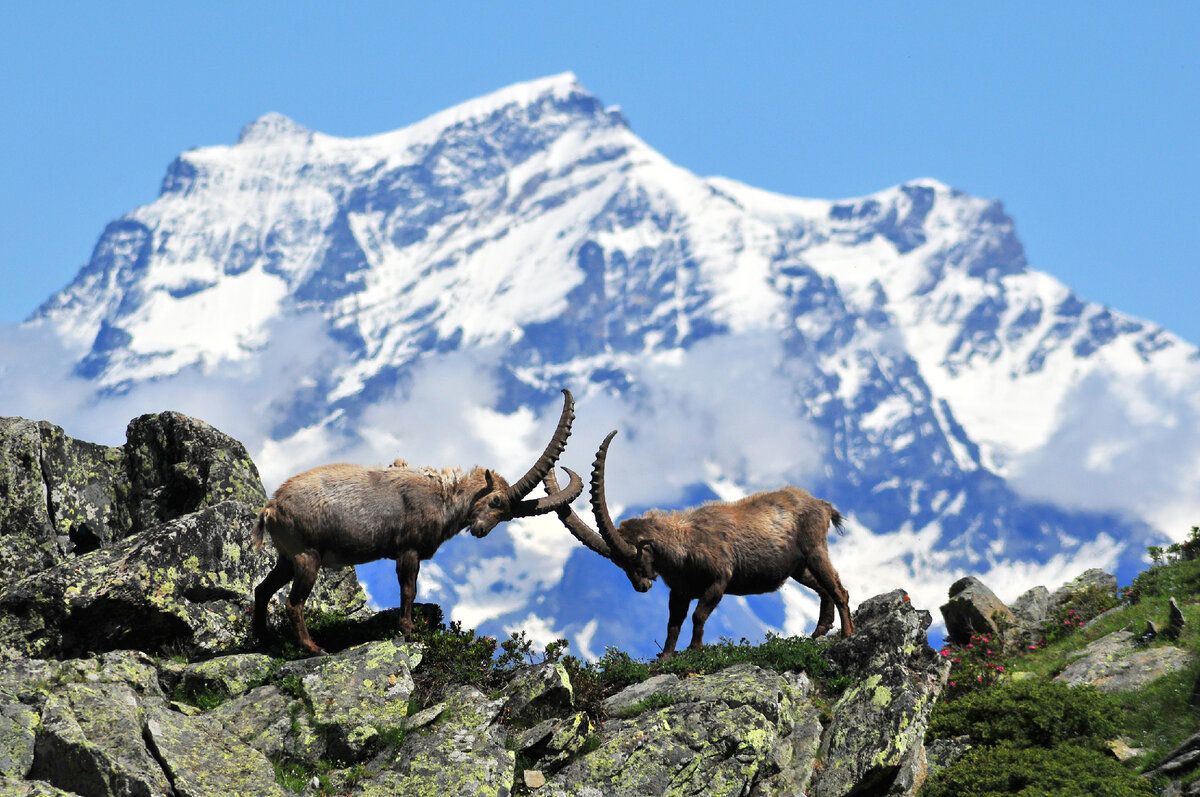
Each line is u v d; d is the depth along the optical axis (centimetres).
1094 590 9600
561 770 5916
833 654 7094
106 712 5431
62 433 8094
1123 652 7781
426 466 6706
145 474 8238
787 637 7475
